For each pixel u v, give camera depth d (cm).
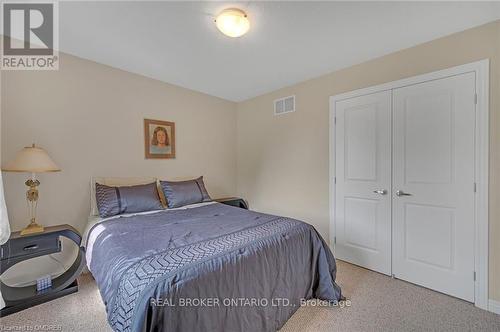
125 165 284
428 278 216
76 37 210
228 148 404
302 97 318
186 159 346
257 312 145
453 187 202
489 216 185
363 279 234
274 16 180
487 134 185
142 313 100
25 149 199
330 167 288
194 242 157
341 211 278
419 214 221
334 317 176
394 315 178
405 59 229
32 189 210
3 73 208
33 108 222
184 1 163
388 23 189
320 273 198
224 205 296
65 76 240
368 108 254
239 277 136
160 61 259
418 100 220
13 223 211
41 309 186
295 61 258
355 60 255
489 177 185
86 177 254
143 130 299
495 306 181
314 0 163
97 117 262
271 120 360
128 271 123
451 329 163
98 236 188
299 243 186
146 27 195
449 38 204
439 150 209
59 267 234
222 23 180
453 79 201
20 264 215
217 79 312
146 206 258
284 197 342
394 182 236
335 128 283
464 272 197
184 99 342
